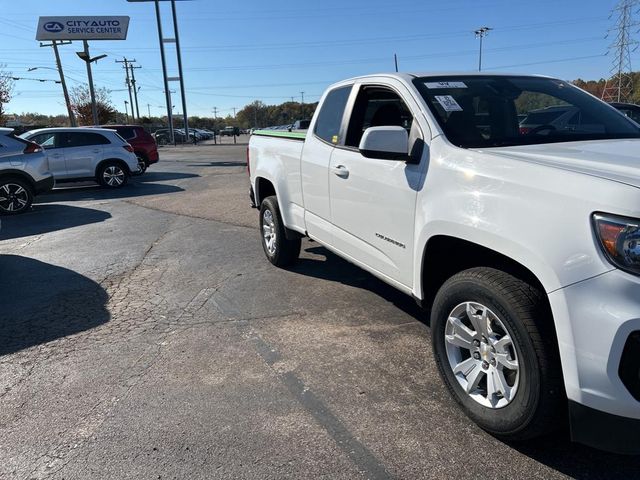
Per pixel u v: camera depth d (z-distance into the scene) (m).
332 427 2.85
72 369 3.65
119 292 5.29
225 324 4.35
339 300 4.80
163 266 6.18
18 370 3.67
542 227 2.23
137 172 14.73
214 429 2.87
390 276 3.54
